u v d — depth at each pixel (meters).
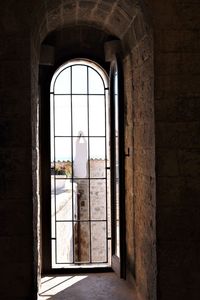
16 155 3.02
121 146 4.39
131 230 4.16
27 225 3.02
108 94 4.96
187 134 3.05
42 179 4.75
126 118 4.33
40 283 4.25
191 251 3.06
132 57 3.94
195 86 3.05
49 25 4.00
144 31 3.31
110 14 3.92
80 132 5.42
